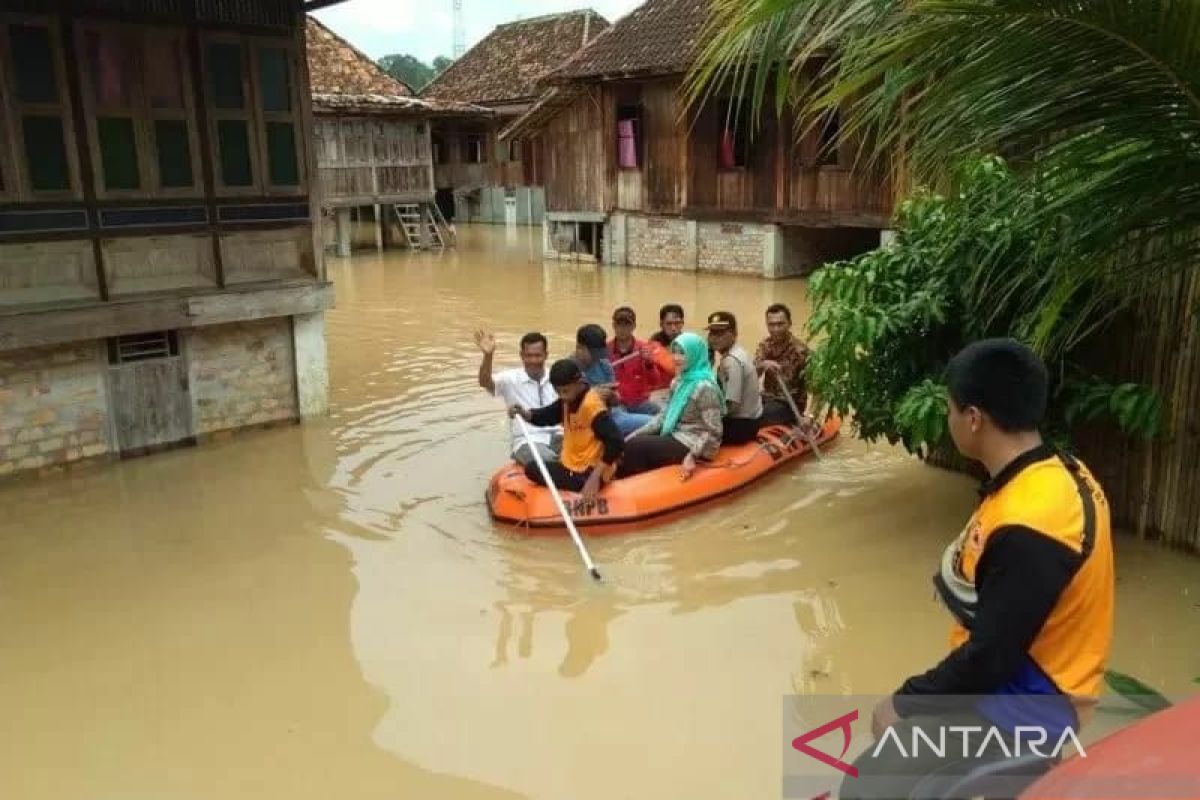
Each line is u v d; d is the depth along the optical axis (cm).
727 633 491
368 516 656
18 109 698
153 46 757
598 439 624
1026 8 322
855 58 393
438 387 1000
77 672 467
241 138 817
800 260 1808
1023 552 213
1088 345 565
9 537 630
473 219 3303
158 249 781
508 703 432
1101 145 362
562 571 564
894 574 552
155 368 793
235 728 419
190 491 712
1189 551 545
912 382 605
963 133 379
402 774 384
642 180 1947
